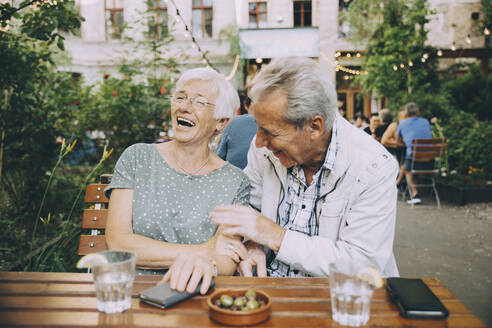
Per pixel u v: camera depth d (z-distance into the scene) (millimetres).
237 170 1901
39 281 1269
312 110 1417
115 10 14445
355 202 1624
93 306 1100
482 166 7121
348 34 13828
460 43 14867
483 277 3586
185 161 1850
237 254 1624
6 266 2795
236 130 2703
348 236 1575
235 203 1828
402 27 13148
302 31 14680
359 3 13320
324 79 1449
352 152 1600
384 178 1573
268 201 1850
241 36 14711
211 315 1026
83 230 3301
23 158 3914
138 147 1870
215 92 1788
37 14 2904
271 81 1413
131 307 1098
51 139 3975
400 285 1179
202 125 1782
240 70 14852
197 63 15047
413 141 6664
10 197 4000
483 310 2930
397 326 1005
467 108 11859
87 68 14242
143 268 1627
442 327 1001
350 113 17062
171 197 1780
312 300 1149
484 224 5383
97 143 5609
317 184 1739
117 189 1771
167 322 1013
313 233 1771
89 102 5715
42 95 4078
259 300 1091
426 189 7723
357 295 998
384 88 12961
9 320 1012
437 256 4176
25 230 3580
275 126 1455
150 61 6383
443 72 14406
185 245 1613
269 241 1511
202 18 15391
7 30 3324
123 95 5633
